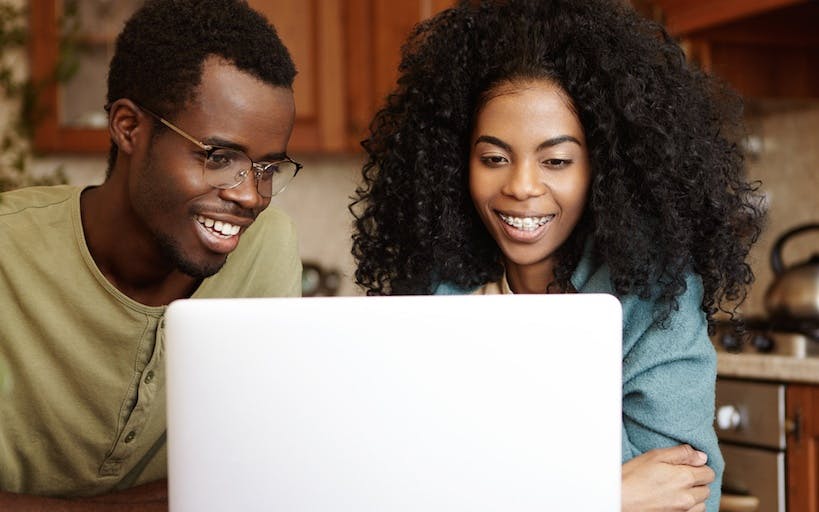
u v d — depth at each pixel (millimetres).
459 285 1360
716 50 2531
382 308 770
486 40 1257
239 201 1036
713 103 1378
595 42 1205
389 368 771
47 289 1124
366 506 778
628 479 1074
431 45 1345
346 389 770
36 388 1138
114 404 1164
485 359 780
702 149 1262
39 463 1189
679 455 1119
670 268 1186
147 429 1203
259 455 770
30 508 1036
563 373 789
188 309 760
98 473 1212
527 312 783
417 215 1325
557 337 786
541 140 1170
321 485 774
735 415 2029
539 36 1209
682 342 1175
